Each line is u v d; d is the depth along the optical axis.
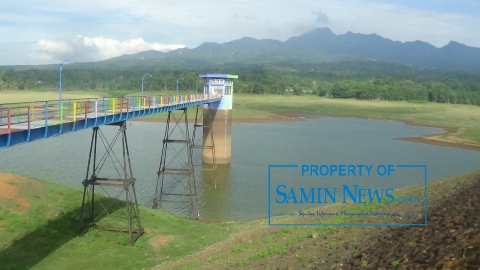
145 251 25.20
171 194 39.22
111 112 27.73
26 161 52.94
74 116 22.95
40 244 23.42
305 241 19.89
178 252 25.62
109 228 26.48
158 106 35.81
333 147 72.56
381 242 16.25
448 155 68.81
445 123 113.44
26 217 25.03
